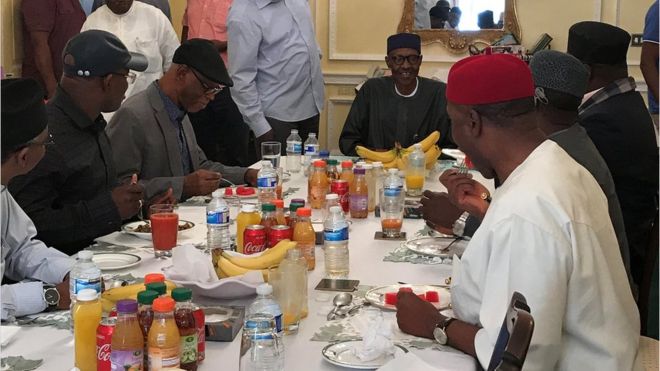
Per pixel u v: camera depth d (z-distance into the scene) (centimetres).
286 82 486
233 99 482
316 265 221
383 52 657
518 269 149
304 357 154
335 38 659
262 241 209
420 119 446
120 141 321
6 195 206
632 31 618
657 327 245
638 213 290
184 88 328
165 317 134
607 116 288
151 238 244
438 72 645
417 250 235
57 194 258
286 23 480
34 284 177
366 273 214
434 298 186
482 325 151
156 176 329
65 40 529
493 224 154
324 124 672
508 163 171
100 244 243
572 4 627
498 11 637
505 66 168
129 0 526
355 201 286
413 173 333
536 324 146
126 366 133
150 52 532
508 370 113
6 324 170
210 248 226
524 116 169
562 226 151
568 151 218
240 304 181
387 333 155
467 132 173
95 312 146
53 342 160
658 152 292
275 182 292
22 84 190
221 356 153
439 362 152
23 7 523
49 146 248
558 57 233
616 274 163
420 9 647
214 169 359
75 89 267
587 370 152
